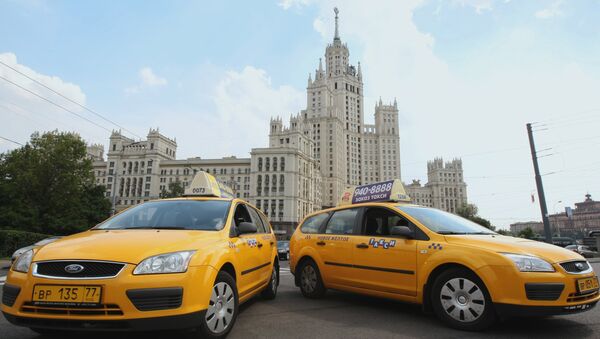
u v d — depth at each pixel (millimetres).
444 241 4820
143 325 3238
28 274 3369
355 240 6031
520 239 5008
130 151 108000
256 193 96812
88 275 3303
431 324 4750
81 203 47500
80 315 3189
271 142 104375
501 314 4125
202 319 3590
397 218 5641
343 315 5301
